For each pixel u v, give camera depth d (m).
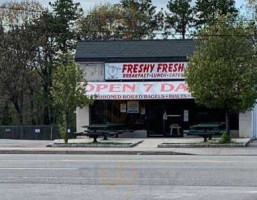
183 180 14.23
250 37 28.50
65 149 26.28
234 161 19.47
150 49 35.59
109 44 36.22
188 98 33.31
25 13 56.28
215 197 11.51
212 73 27.09
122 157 22.14
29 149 26.48
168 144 27.92
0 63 50.94
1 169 17.20
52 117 54.81
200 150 25.41
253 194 11.87
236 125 34.16
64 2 62.66
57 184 13.74
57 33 58.84
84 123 35.09
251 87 27.20
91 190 12.71
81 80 29.56
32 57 52.62
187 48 35.22
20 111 54.09
